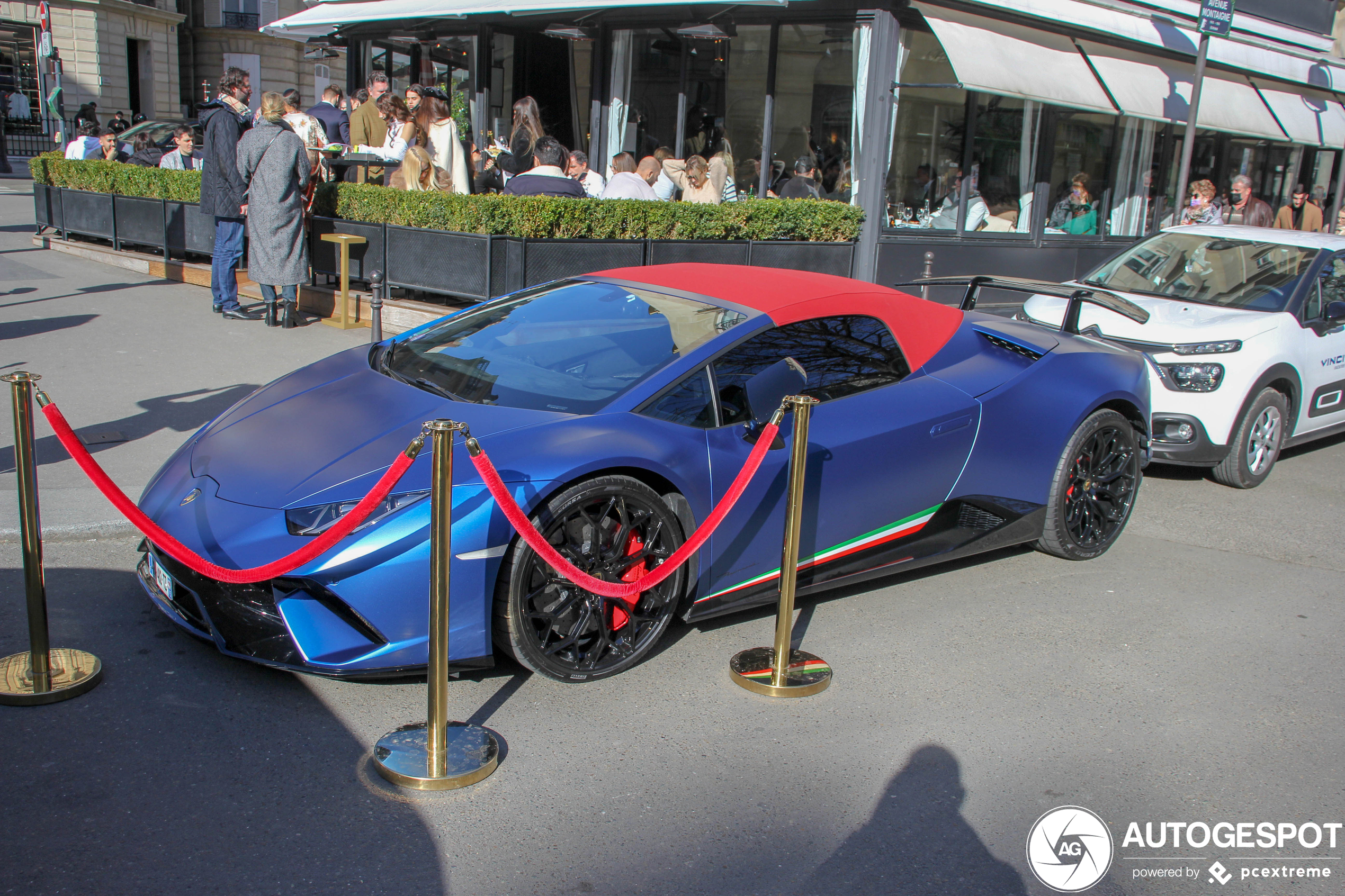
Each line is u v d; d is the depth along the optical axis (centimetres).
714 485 343
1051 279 1318
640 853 251
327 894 229
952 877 250
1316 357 637
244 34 3731
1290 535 540
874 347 405
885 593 432
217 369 706
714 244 907
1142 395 482
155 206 1071
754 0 1035
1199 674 370
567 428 324
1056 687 354
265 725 298
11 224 1471
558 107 1305
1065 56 1156
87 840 242
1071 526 471
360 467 314
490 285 774
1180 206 1136
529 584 312
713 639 377
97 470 279
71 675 313
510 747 296
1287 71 1530
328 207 914
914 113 1112
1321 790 299
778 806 275
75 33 3244
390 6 1341
